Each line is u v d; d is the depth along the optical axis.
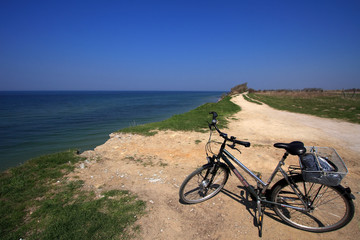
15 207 3.10
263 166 4.85
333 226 2.63
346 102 24.02
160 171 4.54
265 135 7.96
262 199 2.91
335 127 9.57
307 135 7.98
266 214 3.07
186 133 7.86
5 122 18.17
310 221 2.85
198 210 3.15
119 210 3.06
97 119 19.73
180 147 6.23
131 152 5.79
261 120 11.50
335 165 2.45
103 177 4.23
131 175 4.34
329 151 2.72
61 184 3.86
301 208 2.73
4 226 2.70
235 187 3.84
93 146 9.62
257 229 2.75
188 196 3.37
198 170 3.14
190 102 51.09
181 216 3.00
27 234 2.59
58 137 11.80
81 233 2.58
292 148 2.51
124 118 20.22
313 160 2.47
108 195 3.47
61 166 4.62
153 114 24.05
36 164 4.64
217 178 3.51
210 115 12.51
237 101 27.09
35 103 49.19
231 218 2.97
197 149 6.06
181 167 4.78
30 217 2.89
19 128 15.16
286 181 2.71
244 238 2.60
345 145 6.68
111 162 5.06
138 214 2.99
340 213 2.65
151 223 2.82
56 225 2.70
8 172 4.21
